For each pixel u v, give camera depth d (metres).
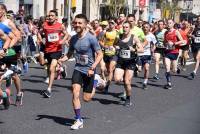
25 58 21.94
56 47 15.81
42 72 22.45
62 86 17.95
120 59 14.02
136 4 67.69
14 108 13.06
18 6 42.09
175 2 86.69
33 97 15.10
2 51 11.48
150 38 20.09
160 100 15.66
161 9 78.56
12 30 12.36
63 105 13.89
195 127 11.57
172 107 14.34
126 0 63.66
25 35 24.81
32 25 26.47
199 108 14.23
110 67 16.75
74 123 11.02
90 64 11.02
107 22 17.80
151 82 20.55
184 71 25.92
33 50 26.03
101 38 17.25
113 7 61.09
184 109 14.04
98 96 15.88
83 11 59.44
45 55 15.90
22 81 18.97
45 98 15.04
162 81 21.08
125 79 14.12
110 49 16.92
